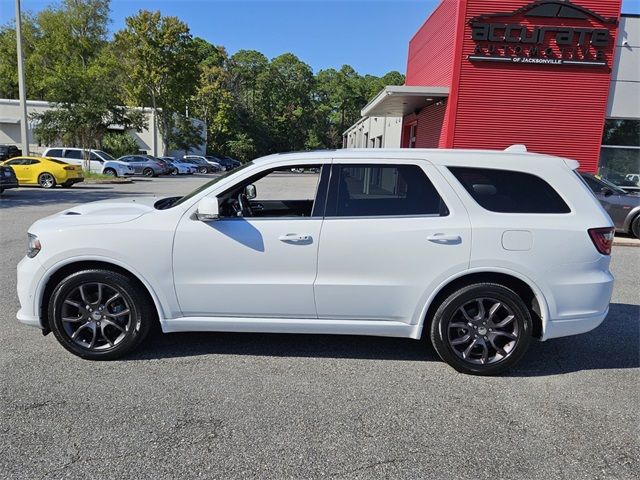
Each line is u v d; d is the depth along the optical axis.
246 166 3.94
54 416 3.10
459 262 3.69
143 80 40.88
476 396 3.50
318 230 3.72
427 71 16.11
